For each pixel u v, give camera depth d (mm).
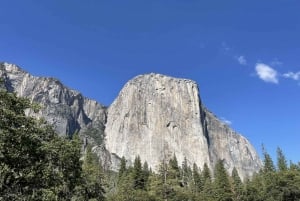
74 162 39250
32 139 27906
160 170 97000
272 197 108562
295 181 109312
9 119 26719
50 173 29797
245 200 110250
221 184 114250
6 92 27812
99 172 63031
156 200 90625
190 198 101688
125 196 92438
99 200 60156
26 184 27422
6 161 25953
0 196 25906
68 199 41438
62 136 39750
